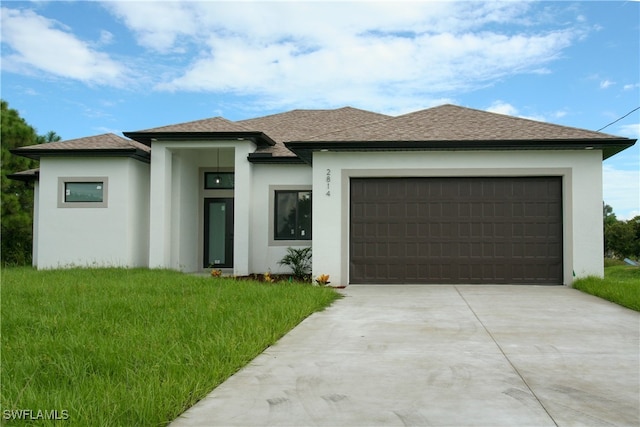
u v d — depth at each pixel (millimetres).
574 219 11891
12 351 5359
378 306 9180
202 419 3863
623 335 6789
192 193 16719
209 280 11711
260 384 4715
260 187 15414
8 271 14070
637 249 31188
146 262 16297
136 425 3562
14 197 22406
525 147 11852
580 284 11234
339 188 12391
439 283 12211
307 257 14633
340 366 5305
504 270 12102
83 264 15156
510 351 5938
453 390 4523
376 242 12383
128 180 15156
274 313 7621
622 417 3898
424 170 12234
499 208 12172
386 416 3908
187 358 5156
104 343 5551
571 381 4789
